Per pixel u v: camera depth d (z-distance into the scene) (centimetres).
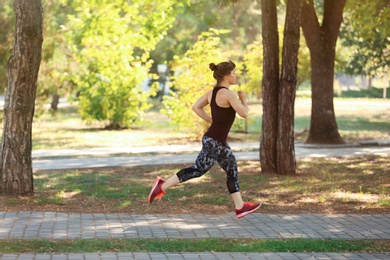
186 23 4097
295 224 930
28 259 697
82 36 2833
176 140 2523
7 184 1149
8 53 2566
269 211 1049
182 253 744
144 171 1582
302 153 2012
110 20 2748
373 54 3775
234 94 827
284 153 1507
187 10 2278
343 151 2080
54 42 2877
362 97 6256
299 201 1152
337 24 2302
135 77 3047
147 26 2566
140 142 2456
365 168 1639
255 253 750
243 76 3008
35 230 857
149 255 730
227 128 838
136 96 3078
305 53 2997
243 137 2653
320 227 909
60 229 867
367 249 777
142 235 841
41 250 744
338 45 3703
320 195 1214
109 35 2848
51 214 978
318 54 2311
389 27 2261
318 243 790
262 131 1540
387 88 6316
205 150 832
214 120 839
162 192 819
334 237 843
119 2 2505
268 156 1529
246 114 827
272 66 1519
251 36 4400
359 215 1007
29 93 1149
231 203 1119
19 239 798
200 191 1250
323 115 2319
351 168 1642
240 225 920
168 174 1523
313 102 2336
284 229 893
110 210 1045
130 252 744
